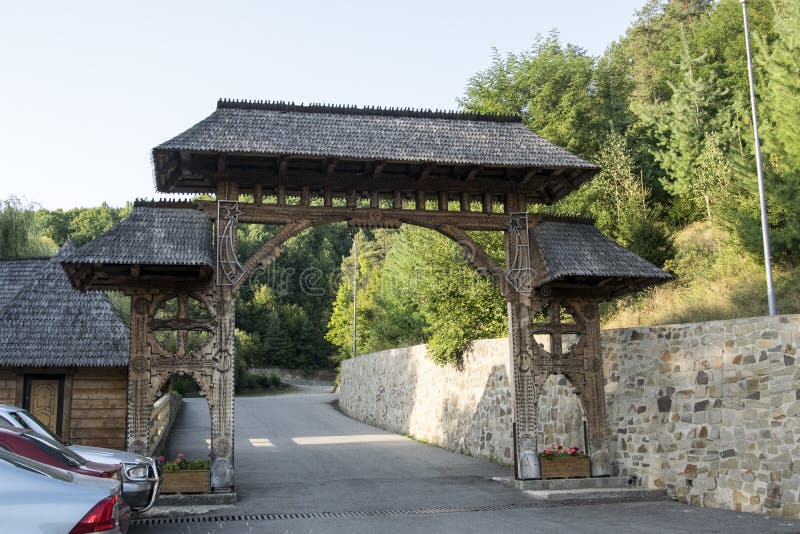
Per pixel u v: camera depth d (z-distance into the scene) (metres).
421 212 14.42
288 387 64.44
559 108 35.06
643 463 13.66
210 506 11.96
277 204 13.78
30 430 9.20
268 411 36.97
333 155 13.09
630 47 59.19
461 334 21.50
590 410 14.30
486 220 14.69
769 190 17.94
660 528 9.95
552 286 14.62
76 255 12.02
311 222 13.90
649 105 39.84
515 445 14.13
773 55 19.48
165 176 13.83
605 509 11.76
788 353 11.14
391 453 21.05
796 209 17.58
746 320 11.88
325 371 74.88
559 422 16.50
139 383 12.71
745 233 18.88
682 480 12.71
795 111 18.19
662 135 36.44
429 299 22.97
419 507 11.98
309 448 22.14
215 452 12.73
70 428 15.84
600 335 14.91
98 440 15.88
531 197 15.58
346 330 57.75
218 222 13.45
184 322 13.10
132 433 12.52
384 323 42.94
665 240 23.86
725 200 23.58
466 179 14.44
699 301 18.98
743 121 32.19
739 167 19.58
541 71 35.53
